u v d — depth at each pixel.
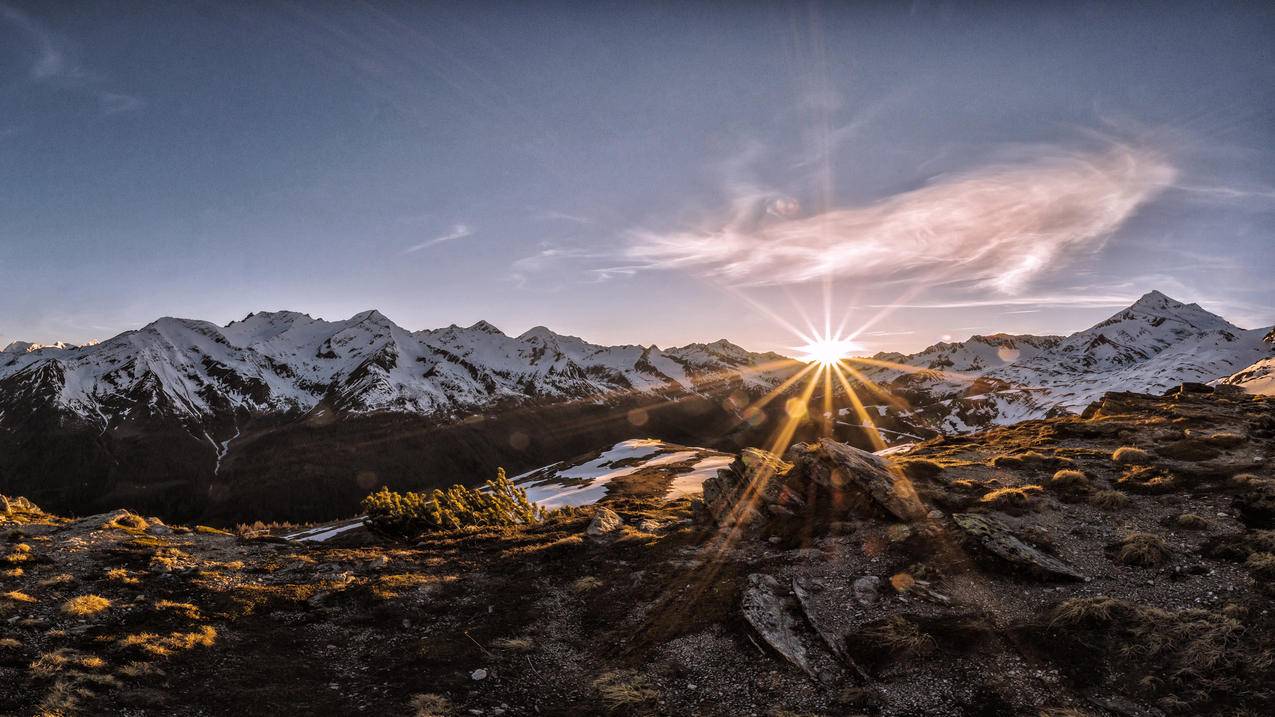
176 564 25.75
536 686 16.83
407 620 21.16
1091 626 15.92
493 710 15.48
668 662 17.16
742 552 24.47
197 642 18.47
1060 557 19.81
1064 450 33.72
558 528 34.47
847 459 27.73
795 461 31.02
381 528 36.47
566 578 24.72
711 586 21.39
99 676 15.55
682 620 19.34
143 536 30.55
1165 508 22.80
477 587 24.27
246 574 25.30
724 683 15.94
